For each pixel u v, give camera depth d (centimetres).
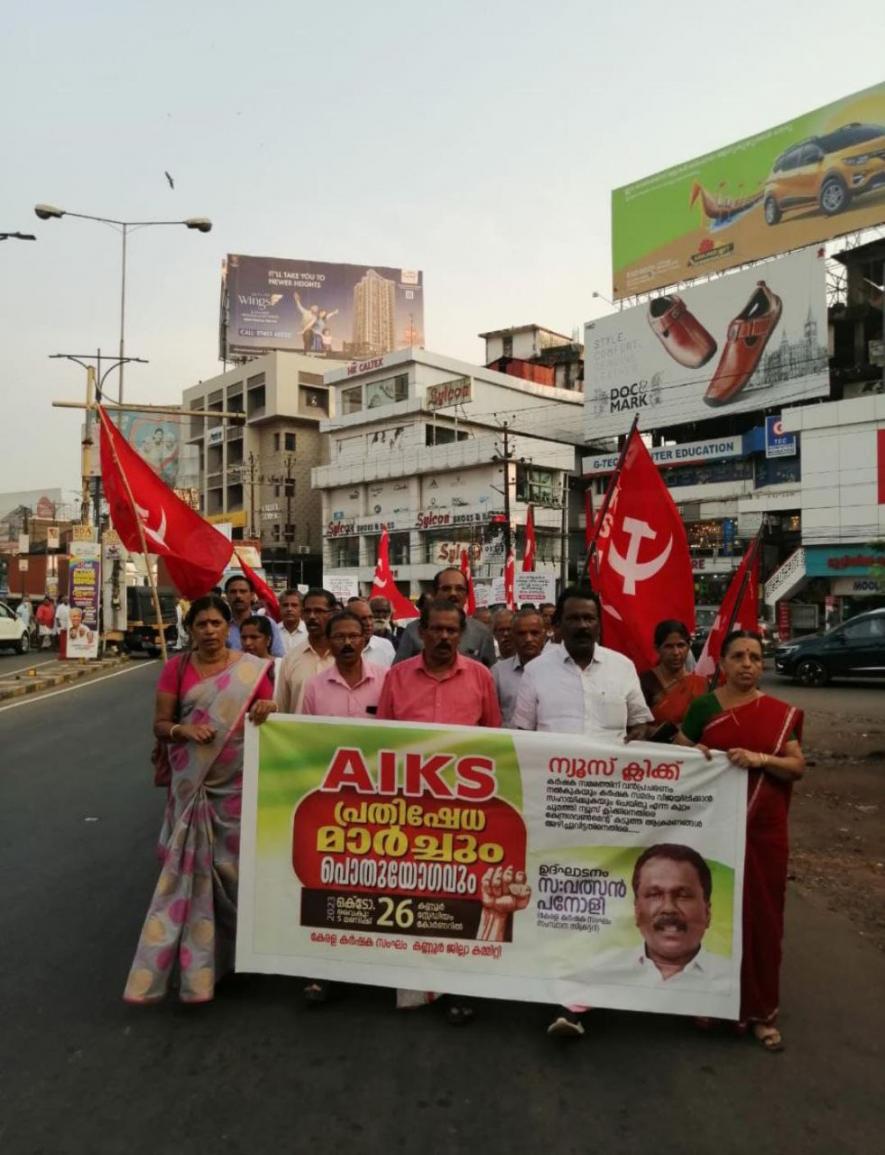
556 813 372
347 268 7262
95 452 2689
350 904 379
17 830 682
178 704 398
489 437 5006
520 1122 296
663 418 4334
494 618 625
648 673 490
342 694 431
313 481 5938
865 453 3512
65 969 420
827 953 453
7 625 2717
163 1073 326
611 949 367
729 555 4012
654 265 4412
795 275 3838
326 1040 353
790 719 371
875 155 3650
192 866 378
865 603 3525
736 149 4112
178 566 634
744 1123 297
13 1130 289
